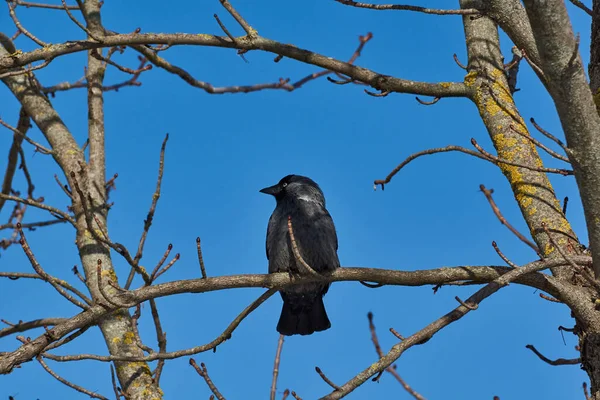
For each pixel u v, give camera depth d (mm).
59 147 13453
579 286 9406
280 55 11711
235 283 9242
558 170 9242
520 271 8906
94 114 13742
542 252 10125
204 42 11484
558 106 8164
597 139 8195
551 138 8406
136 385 10984
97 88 14023
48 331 8672
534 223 10359
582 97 7996
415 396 8406
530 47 10398
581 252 9875
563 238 10047
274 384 9875
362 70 11688
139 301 8922
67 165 13117
